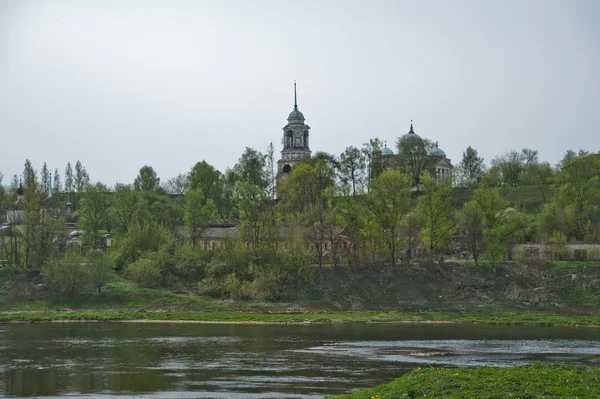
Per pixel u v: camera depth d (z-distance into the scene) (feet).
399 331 391.04
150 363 290.15
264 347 331.57
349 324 424.05
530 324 418.92
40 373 270.67
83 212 621.72
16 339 360.28
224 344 341.21
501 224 519.19
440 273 503.20
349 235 539.70
